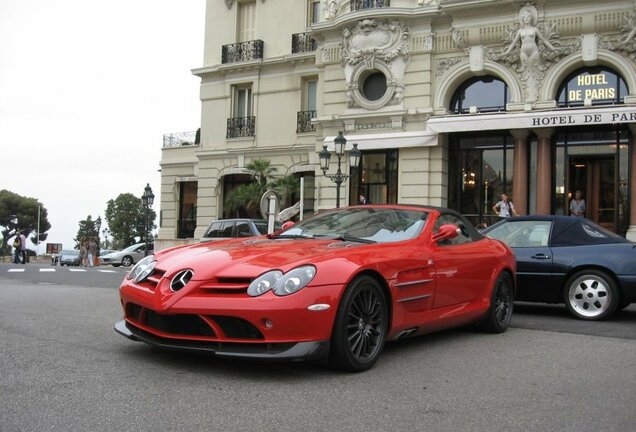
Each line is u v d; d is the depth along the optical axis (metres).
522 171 18.22
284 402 3.63
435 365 4.70
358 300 4.43
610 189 17.55
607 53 17.02
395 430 3.19
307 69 23.89
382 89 20.28
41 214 88.56
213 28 26.33
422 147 19.22
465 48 18.81
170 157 28.78
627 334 6.35
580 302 7.54
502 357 5.04
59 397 3.61
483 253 6.09
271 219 15.21
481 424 3.32
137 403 3.53
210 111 26.16
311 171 23.81
